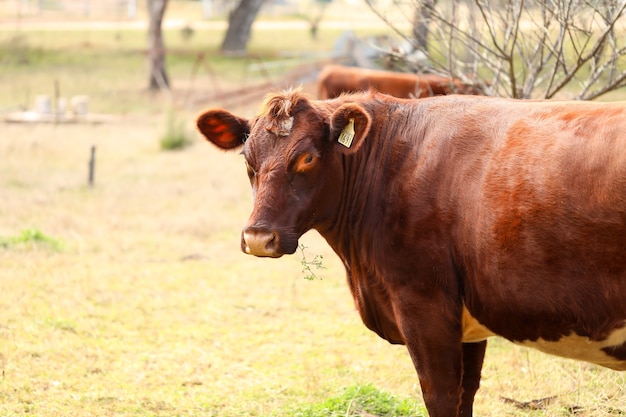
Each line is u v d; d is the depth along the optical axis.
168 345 9.82
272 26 69.44
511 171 5.23
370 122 5.60
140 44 52.84
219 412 7.88
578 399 7.64
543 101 5.54
